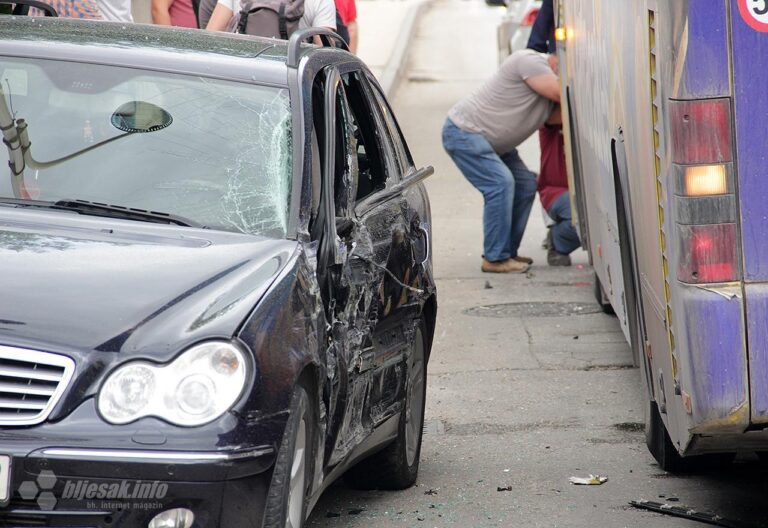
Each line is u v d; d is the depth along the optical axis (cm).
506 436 1135
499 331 1572
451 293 1798
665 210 756
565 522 891
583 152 1468
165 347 625
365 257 837
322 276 768
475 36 5256
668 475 1009
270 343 654
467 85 4050
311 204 795
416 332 971
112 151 797
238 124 812
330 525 881
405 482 970
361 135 956
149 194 780
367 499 949
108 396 613
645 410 1038
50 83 825
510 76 1878
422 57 4653
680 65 707
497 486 983
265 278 697
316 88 877
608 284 1303
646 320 926
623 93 970
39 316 632
